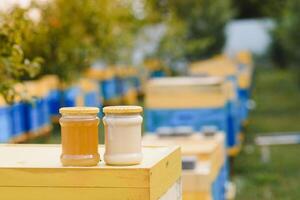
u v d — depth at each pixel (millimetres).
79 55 11094
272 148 13734
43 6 10156
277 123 17859
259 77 34406
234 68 16891
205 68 17109
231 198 8391
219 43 27047
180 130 7457
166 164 2791
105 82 18531
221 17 27000
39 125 12344
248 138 14945
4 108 10625
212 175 5828
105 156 2621
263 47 39906
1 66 4758
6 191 2609
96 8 11680
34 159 2805
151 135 7562
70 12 11031
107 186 2541
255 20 39906
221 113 8992
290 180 10477
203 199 5383
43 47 9797
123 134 2600
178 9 24844
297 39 27734
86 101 14797
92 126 2619
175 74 21500
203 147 6152
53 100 14297
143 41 19250
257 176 10719
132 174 2523
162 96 9109
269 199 9156
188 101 9055
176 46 21078
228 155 9766
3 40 4676
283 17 29703
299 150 13367
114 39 13438
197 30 25812
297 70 28219
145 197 2525
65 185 2572
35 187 2596
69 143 2607
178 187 3033
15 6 5215
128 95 19953
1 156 2906
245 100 15203
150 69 21500
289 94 26078
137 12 17219
